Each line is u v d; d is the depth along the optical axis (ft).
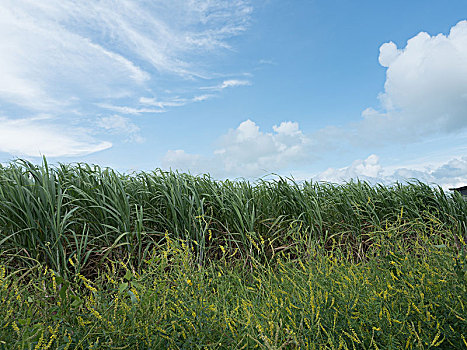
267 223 12.48
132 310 5.80
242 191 13.25
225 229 12.09
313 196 13.84
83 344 5.40
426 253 8.47
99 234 10.41
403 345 5.56
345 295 6.68
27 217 9.19
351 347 5.84
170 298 6.55
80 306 6.13
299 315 6.54
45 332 5.30
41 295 6.41
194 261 9.78
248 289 8.29
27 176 10.46
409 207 13.85
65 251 9.68
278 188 13.33
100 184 11.00
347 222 13.44
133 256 9.73
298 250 10.79
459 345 5.65
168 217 11.60
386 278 7.48
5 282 6.37
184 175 13.29
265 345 5.25
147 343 5.49
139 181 12.78
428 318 5.79
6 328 5.46
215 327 5.92
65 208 10.56
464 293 6.28
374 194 14.48
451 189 16.03
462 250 7.46
